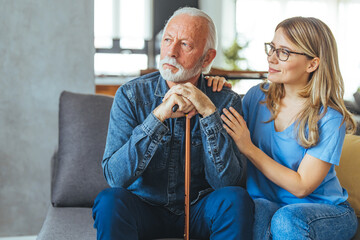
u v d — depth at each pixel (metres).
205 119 1.57
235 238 1.46
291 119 1.77
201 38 1.63
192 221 1.67
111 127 1.69
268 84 1.90
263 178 1.78
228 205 1.49
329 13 9.63
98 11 9.27
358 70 9.45
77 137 2.08
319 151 1.67
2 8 2.54
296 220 1.54
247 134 1.67
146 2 9.42
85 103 2.15
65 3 2.60
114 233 1.44
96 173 2.05
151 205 1.71
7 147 2.64
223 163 1.62
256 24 9.56
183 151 1.70
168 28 1.63
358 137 2.06
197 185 1.74
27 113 2.63
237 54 9.14
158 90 1.72
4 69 2.58
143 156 1.57
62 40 2.61
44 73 2.62
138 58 9.44
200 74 1.76
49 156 2.68
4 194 2.67
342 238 1.68
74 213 1.97
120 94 1.71
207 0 9.48
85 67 2.65
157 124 1.55
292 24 1.72
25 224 2.71
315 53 1.71
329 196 1.75
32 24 2.58
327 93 1.70
